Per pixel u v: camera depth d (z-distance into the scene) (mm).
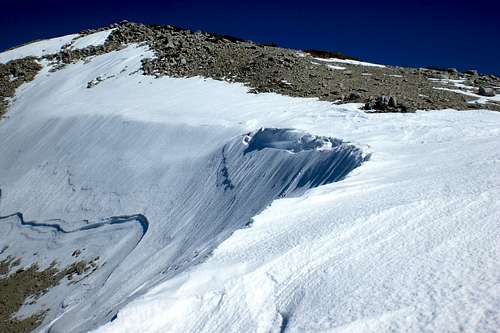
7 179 34469
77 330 15250
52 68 52750
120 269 20109
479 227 10367
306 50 51688
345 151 18594
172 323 9117
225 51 45562
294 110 27750
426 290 8164
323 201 13734
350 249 10391
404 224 11125
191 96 34812
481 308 7312
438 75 41875
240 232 12312
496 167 14375
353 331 7422
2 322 19531
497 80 43125
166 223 22453
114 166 29422
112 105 37094
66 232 25891
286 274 9898
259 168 21938
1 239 28188
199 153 26375
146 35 55750
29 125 40406
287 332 8008
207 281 10031
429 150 18203
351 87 33219
